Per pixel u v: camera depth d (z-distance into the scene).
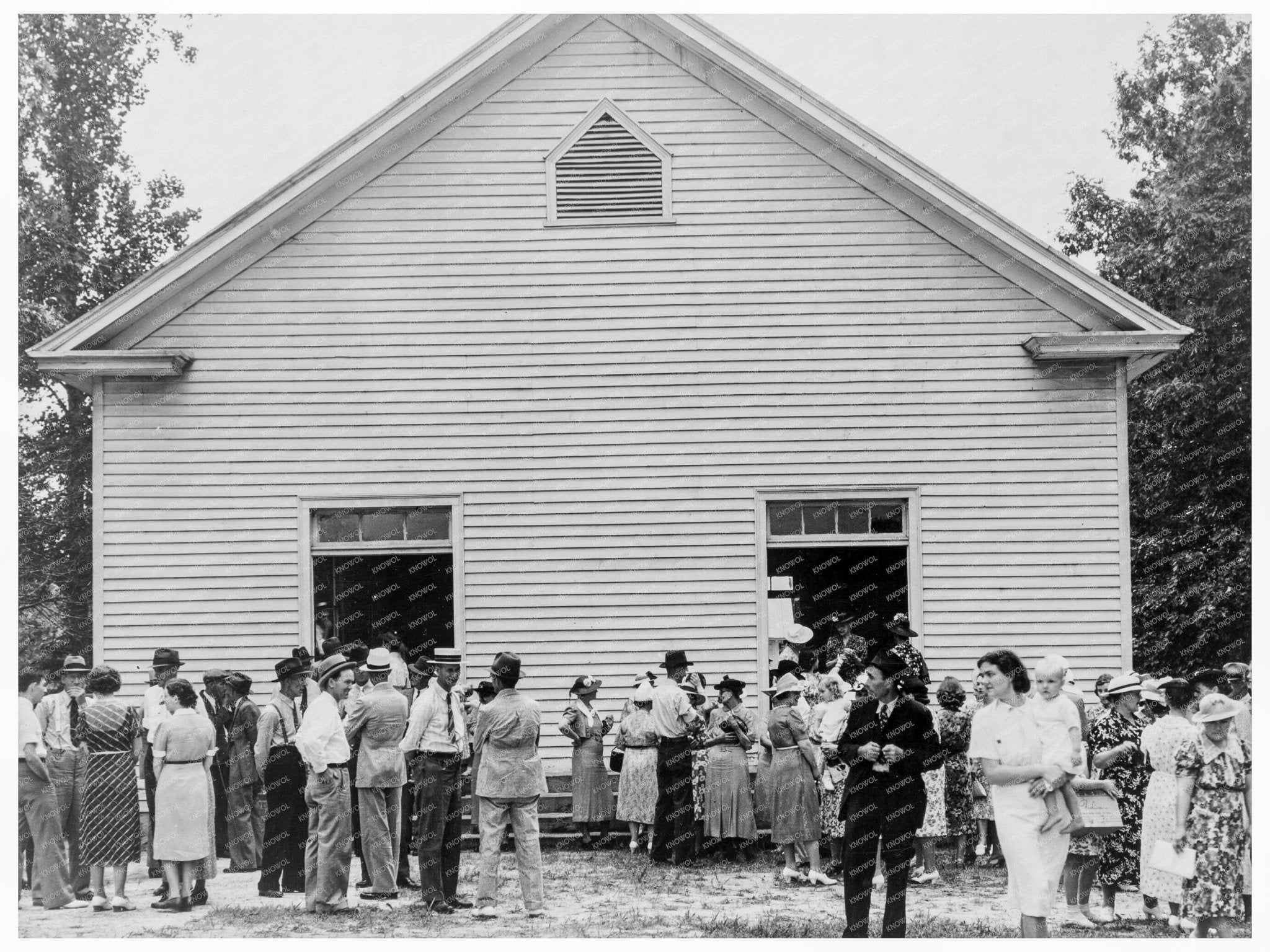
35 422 26.58
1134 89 27.92
